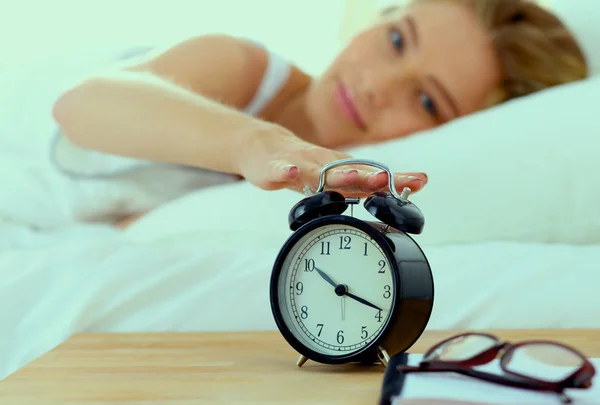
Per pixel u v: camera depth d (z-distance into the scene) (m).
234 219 1.36
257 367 0.72
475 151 1.34
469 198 1.29
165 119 1.15
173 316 0.97
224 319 0.97
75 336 0.91
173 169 1.77
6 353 0.96
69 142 1.73
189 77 1.75
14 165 1.81
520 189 1.29
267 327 0.97
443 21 1.85
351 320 0.71
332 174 0.74
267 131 0.95
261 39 2.53
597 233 1.27
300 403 0.58
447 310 0.95
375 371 0.70
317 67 2.53
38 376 0.69
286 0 2.52
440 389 0.53
